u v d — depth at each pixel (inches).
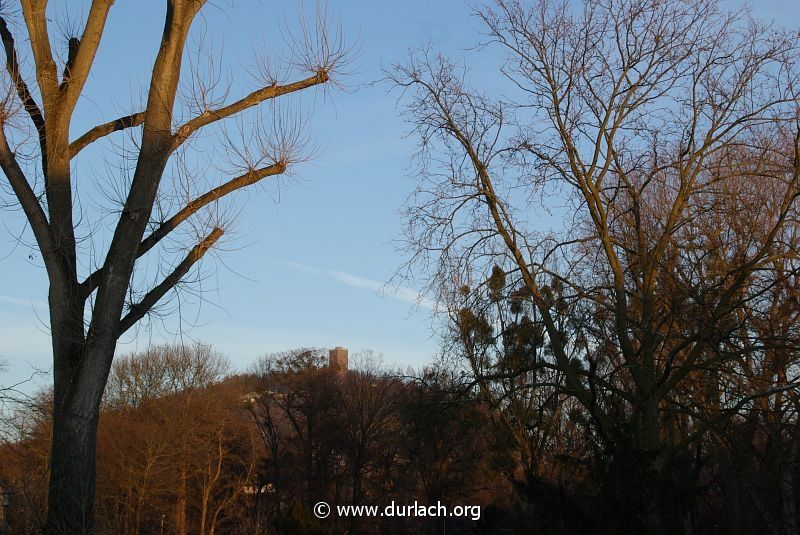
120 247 389.4
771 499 738.8
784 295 768.3
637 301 789.2
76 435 378.3
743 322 687.7
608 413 718.5
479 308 779.4
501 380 800.9
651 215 914.7
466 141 804.6
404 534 1752.0
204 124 414.3
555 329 767.1
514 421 790.5
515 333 788.6
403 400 880.9
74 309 390.0
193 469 1801.2
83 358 381.4
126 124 414.9
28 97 405.4
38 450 752.3
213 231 416.8
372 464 1872.5
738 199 777.6
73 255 396.8
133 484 1535.4
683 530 492.1
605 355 778.2
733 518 682.2
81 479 377.7
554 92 788.6
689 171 778.2
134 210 392.2
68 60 418.0
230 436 1908.2
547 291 790.5
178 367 1764.3
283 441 2049.7
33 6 402.9
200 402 1736.0
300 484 1978.3
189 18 414.6
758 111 751.7
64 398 381.1
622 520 485.4
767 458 721.6
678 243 784.3
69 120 403.5
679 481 515.8
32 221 386.6
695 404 724.7
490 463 884.6
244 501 1921.8
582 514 506.6
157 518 1780.3
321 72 433.1
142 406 1706.4
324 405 1964.8
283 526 1073.5
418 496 1680.6
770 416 737.6
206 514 1844.2
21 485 491.5
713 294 720.3
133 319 396.5
